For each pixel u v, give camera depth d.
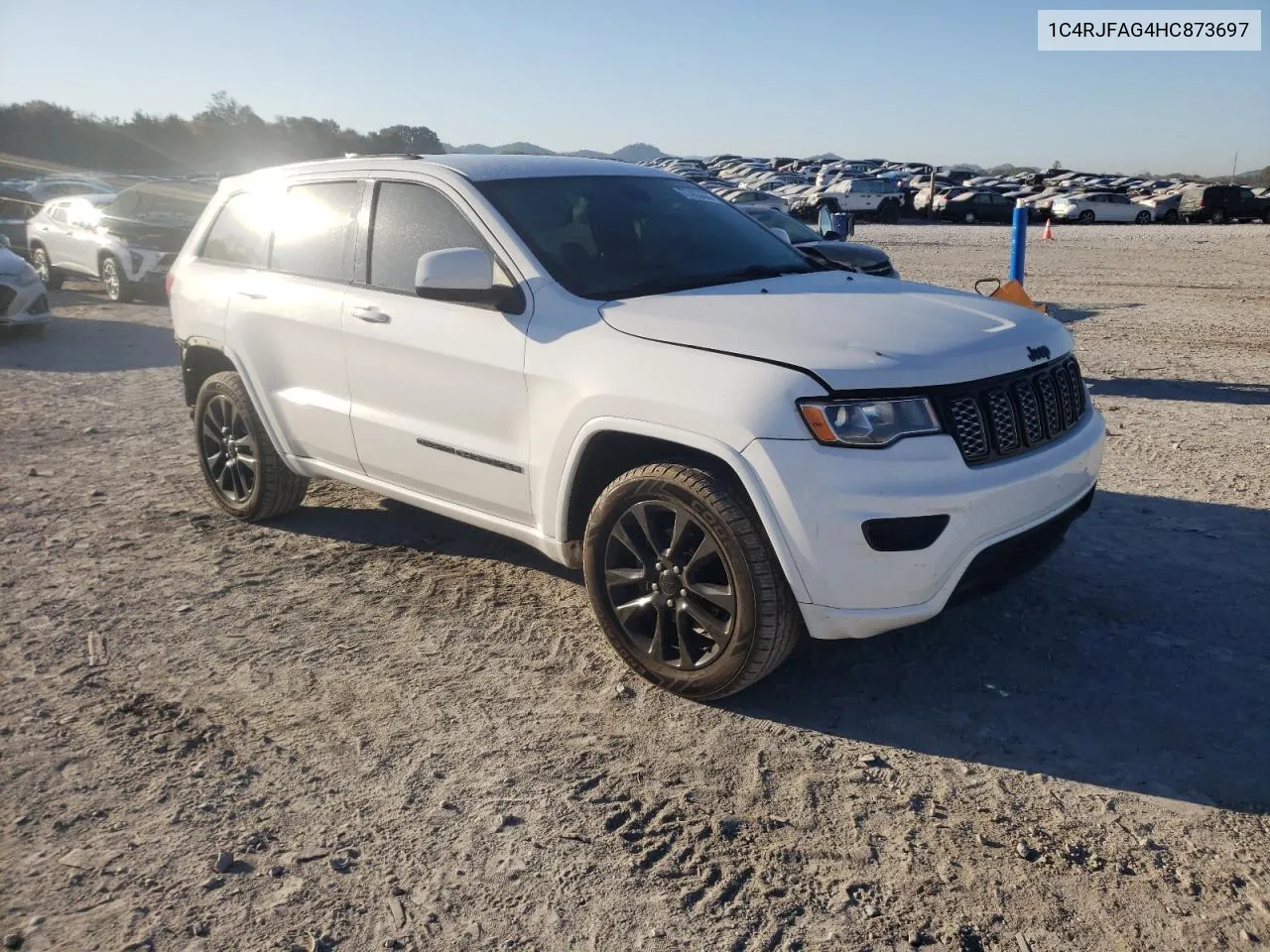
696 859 2.79
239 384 5.23
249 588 4.62
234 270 5.21
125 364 10.18
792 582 3.23
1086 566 4.68
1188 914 2.55
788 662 3.88
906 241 28.16
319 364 4.69
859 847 2.83
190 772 3.20
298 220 4.93
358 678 3.79
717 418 3.25
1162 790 3.05
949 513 3.17
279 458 5.21
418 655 3.97
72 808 3.02
